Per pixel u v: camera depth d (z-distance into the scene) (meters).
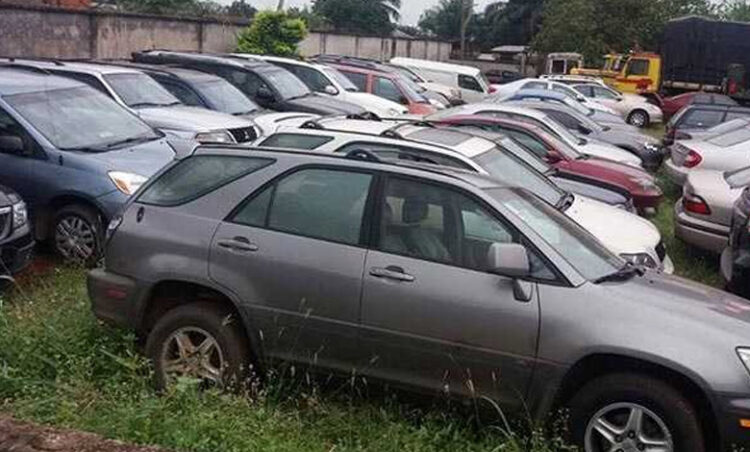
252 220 5.26
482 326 4.68
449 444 4.76
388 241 4.98
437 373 4.82
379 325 4.89
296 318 5.06
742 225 7.80
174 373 5.30
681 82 35.19
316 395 5.12
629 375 4.49
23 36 21.19
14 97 8.79
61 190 8.28
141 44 25.77
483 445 4.74
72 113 9.16
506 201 5.10
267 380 5.23
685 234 9.78
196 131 11.41
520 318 4.62
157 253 5.37
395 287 4.86
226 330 5.20
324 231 5.11
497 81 46.12
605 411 4.52
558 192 8.83
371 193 5.10
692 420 4.35
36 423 4.02
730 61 34.28
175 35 27.48
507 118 13.46
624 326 4.50
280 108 16.38
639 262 7.16
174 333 5.31
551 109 18.44
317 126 9.45
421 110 21.30
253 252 5.16
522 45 72.31
